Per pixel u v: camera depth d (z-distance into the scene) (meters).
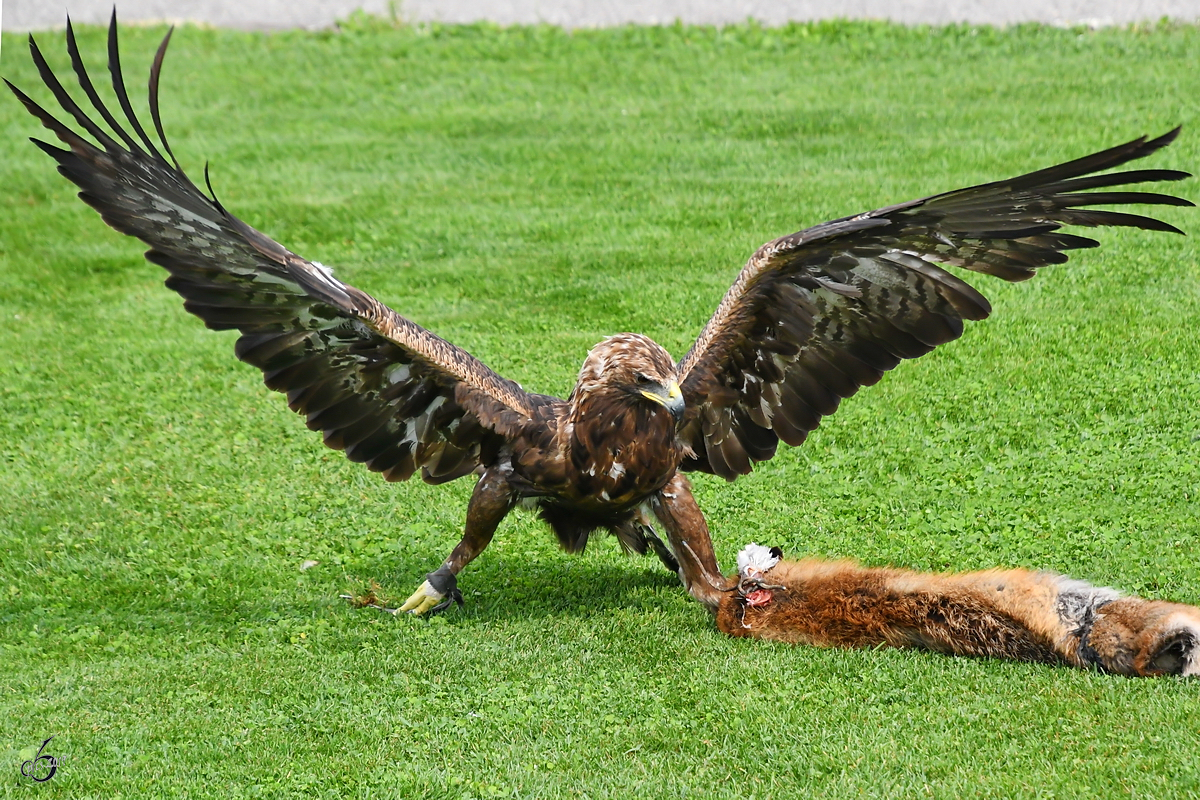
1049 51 29.41
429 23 34.19
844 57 30.44
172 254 10.14
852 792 7.70
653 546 11.48
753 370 11.09
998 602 9.49
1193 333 15.93
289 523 13.27
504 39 33.00
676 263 20.14
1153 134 23.73
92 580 12.26
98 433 15.77
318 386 10.93
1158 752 7.89
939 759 8.03
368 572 12.23
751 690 9.24
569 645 10.27
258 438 15.41
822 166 23.98
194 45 33.06
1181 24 30.14
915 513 12.64
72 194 25.23
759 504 13.04
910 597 9.74
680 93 29.09
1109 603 9.24
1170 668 8.88
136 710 9.46
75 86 30.33
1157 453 13.32
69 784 8.35
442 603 11.17
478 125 27.92
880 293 10.66
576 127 27.44
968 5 32.28
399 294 19.91
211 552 12.73
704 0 34.03
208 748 8.78
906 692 9.03
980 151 23.78
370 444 11.32
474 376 10.53
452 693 9.51
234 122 28.77
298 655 10.38
